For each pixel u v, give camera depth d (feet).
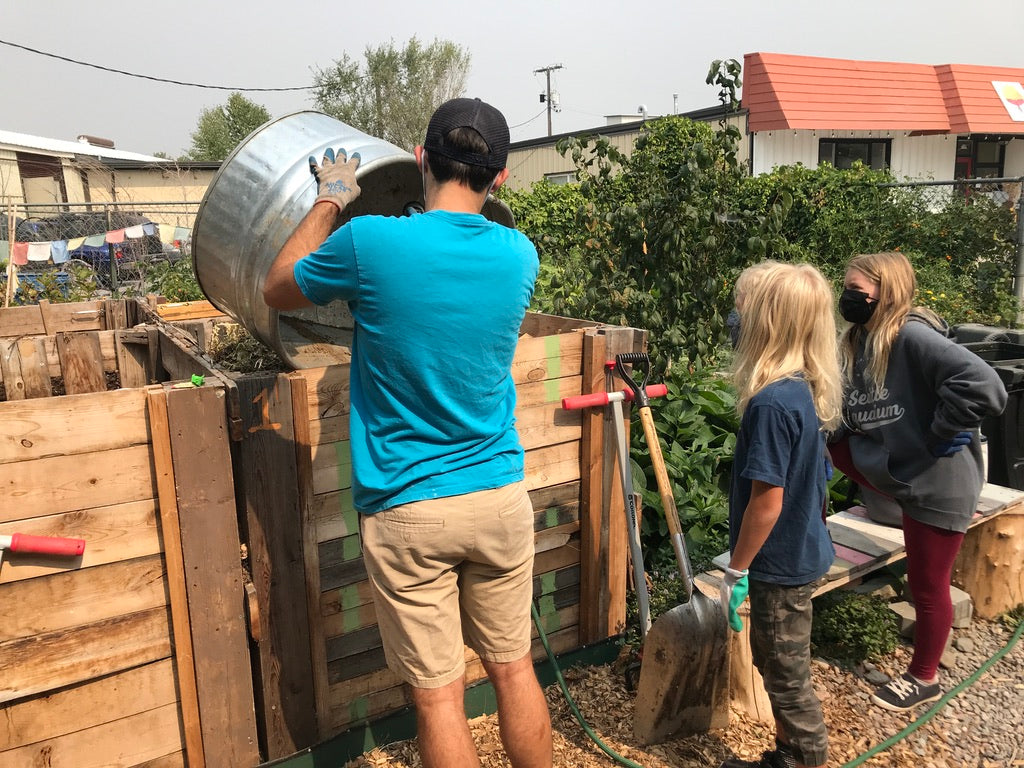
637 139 16.58
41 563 6.59
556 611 10.45
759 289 7.50
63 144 65.57
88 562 6.79
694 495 13.15
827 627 10.99
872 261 9.46
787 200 15.48
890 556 10.73
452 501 6.19
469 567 6.75
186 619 7.32
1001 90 54.13
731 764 8.56
